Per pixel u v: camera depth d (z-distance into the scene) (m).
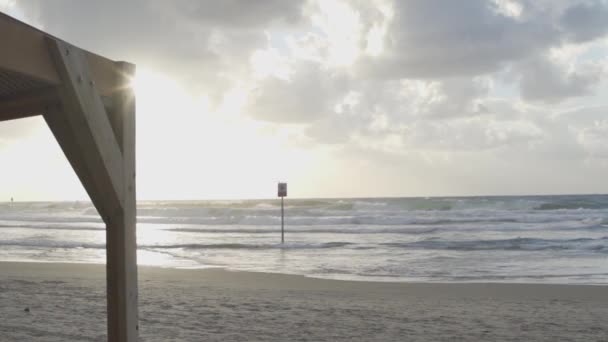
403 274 12.81
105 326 6.62
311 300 8.79
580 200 51.44
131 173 3.38
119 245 3.28
